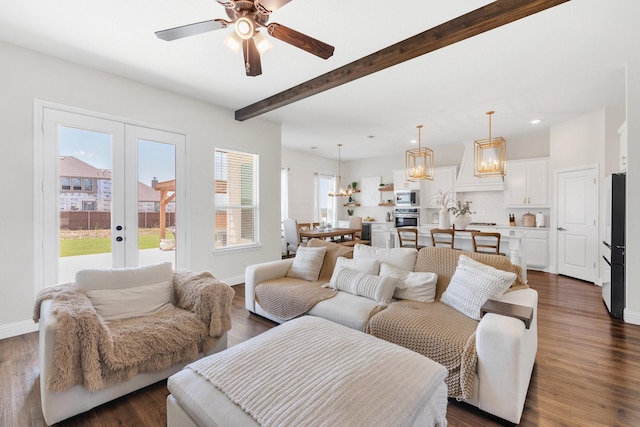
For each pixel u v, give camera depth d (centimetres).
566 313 337
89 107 317
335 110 457
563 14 230
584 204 480
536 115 478
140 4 219
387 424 110
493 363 166
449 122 517
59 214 299
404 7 221
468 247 439
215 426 116
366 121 513
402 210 773
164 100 377
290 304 276
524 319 172
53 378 158
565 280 488
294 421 107
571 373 214
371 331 216
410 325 200
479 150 595
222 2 174
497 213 657
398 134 604
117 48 279
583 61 304
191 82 355
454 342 180
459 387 174
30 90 282
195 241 411
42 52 287
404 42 264
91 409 178
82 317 169
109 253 332
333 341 163
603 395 189
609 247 336
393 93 390
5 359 233
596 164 457
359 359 144
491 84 360
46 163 291
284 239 721
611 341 265
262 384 128
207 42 269
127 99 345
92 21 239
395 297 265
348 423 106
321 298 264
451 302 231
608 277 342
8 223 273
